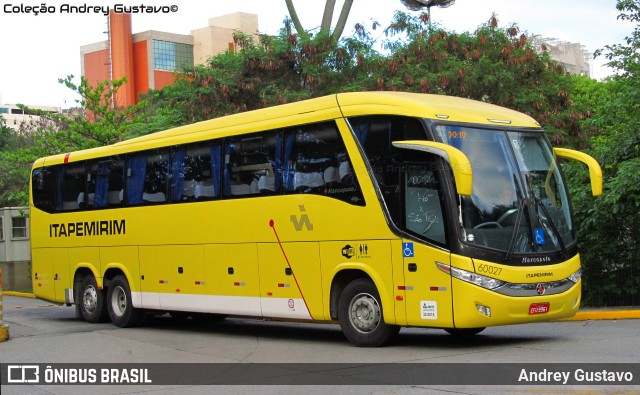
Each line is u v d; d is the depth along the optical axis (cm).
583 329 1405
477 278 1101
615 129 1873
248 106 2730
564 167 1894
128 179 1727
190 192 1552
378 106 1209
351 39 2686
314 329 1641
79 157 1888
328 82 2670
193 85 2764
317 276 1282
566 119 2553
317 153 1293
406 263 1156
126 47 9856
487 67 2528
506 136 1200
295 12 2870
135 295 1694
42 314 2230
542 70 2664
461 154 1057
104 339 1507
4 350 1374
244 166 1430
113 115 3309
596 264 1816
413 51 2619
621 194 1653
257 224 1391
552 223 1193
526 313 1133
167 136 1634
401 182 1171
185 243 1555
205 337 1521
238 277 1430
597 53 1831
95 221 1816
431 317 1128
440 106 1178
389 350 1188
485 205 1134
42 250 1997
